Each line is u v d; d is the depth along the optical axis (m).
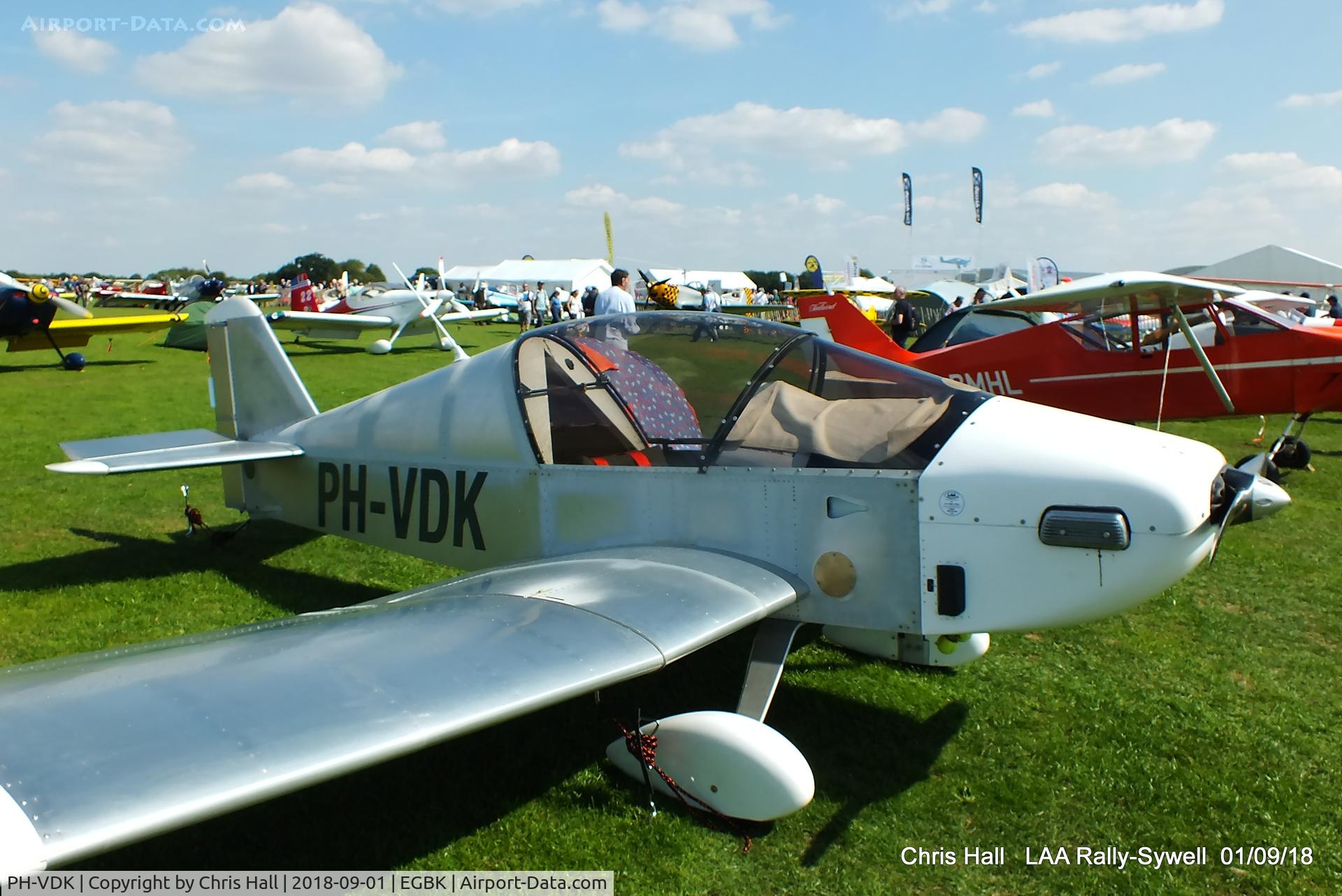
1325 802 2.89
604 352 3.60
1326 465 8.77
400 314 20.52
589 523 3.56
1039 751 3.18
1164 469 2.73
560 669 2.35
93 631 4.16
